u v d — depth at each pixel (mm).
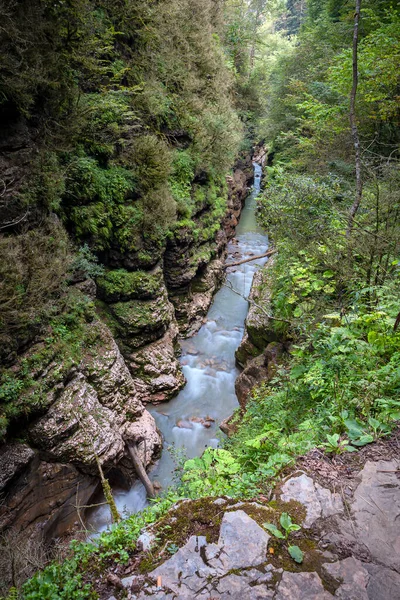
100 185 8188
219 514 2656
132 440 7184
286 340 7777
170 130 11023
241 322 12477
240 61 22969
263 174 24609
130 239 8812
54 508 5910
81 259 7672
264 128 20125
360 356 4305
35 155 6445
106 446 6500
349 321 4773
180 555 2396
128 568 2383
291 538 2465
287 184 7988
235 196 19047
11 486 5309
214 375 10250
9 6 4977
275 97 19062
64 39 6527
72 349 6680
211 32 14727
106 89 8641
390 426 3383
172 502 3309
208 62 13391
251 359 9453
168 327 10039
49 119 6836
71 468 6086
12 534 5090
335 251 6121
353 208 6219
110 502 5020
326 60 13078
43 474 5758
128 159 9070
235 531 2508
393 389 3758
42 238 6355
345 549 2387
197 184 12602
